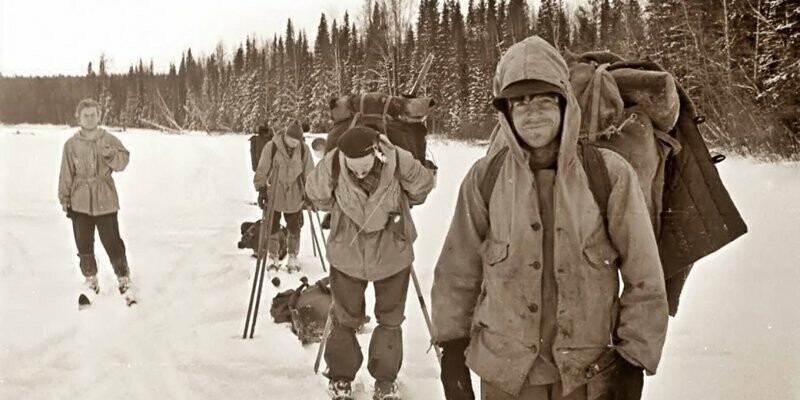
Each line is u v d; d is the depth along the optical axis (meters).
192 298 7.03
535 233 2.28
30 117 40.59
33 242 10.02
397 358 4.24
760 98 19.84
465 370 2.52
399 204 4.21
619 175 2.30
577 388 2.29
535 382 2.30
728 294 5.52
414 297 6.56
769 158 16.97
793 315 4.66
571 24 28.91
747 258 6.72
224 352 5.22
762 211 9.29
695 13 23.05
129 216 13.29
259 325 6.04
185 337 5.62
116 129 51.28
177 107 52.91
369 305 6.48
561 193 2.26
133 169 24.52
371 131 4.04
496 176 2.45
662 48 24.34
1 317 6.19
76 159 6.99
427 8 37.97
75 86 41.12
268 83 53.53
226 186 19.77
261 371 4.77
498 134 3.01
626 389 2.23
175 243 10.27
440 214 11.13
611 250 2.29
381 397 4.18
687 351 4.28
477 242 2.49
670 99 2.99
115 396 4.30
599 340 2.27
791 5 20.61
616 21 26.91
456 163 17.70
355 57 47.84
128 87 51.88
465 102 25.69
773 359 3.84
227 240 10.63
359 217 4.12
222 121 53.44
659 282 2.25
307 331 5.50
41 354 5.16
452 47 34.53
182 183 20.44
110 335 5.69
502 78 2.34
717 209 3.11
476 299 2.52
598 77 3.03
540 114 2.25
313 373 4.74
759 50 21.75
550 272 2.29
